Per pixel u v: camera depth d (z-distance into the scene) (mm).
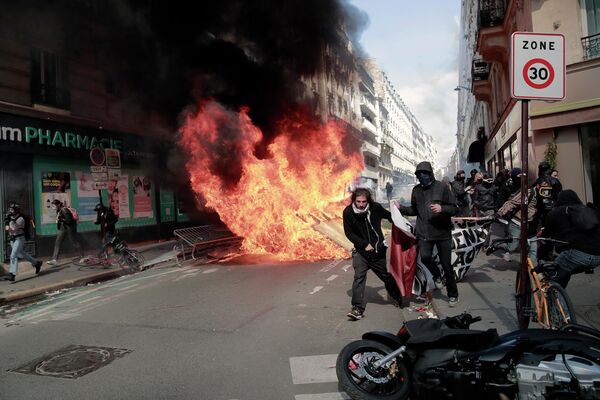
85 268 10219
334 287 7082
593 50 9562
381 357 3189
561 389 2609
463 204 11930
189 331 5098
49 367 4164
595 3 9656
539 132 10344
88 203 12578
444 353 2947
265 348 4449
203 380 3742
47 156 11445
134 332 5160
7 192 10383
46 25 11438
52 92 11680
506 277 6797
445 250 5453
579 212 4059
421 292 5621
